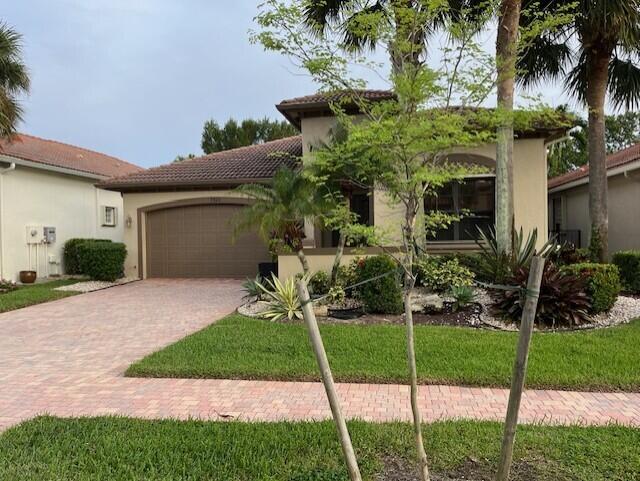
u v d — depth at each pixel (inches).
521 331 122.0
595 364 258.1
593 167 549.0
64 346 329.4
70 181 844.6
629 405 211.8
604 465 150.7
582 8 472.4
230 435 177.8
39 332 374.0
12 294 551.5
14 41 591.2
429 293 435.8
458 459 156.9
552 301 358.0
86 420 195.5
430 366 258.2
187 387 241.6
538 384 234.5
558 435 173.8
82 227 874.1
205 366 263.3
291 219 460.8
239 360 274.2
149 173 734.5
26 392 237.1
